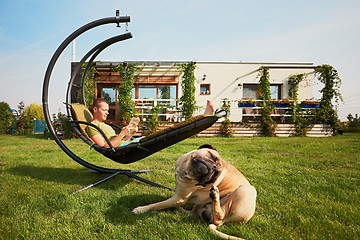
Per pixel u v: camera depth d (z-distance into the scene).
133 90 15.00
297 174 4.09
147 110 13.62
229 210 2.07
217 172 2.12
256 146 8.09
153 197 2.87
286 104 13.70
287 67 14.11
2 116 17.34
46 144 9.19
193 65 13.35
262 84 13.95
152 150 3.02
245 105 13.76
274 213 2.41
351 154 6.30
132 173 3.74
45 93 3.61
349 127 16.73
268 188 3.29
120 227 2.07
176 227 2.06
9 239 1.86
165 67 13.67
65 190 3.15
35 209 2.45
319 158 5.73
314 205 2.66
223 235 1.88
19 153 6.59
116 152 3.08
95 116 3.67
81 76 4.34
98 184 3.46
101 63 12.96
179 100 13.52
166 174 4.08
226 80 15.41
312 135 13.36
